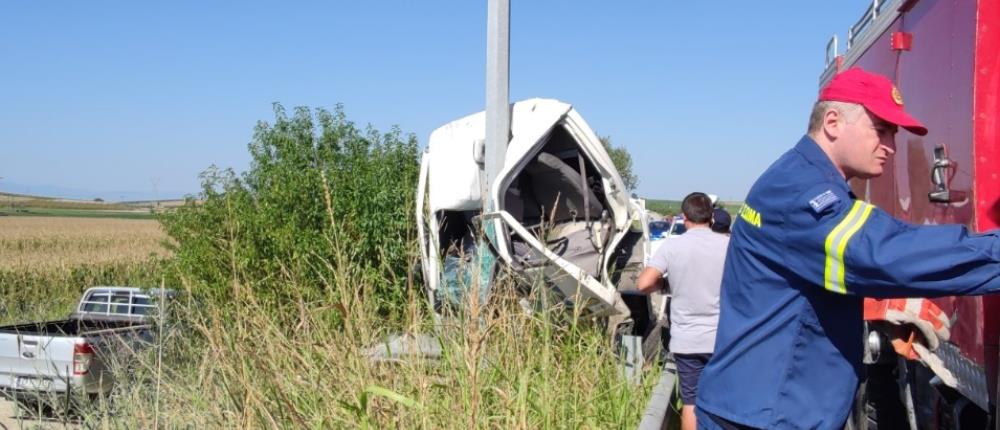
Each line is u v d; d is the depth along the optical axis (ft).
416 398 15.43
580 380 18.70
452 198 30.42
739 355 10.25
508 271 20.77
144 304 41.01
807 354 9.92
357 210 33.65
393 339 17.61
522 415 15.51
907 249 8.52
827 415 9.87
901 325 14.46
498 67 28.25
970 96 12.55
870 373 18.79
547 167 28.02
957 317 13.04
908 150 16.28
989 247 8.32
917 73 15.92
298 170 36.94
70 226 183.11
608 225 28.48
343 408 15.34
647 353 26.25
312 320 17.52
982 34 12.29
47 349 26.84
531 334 18.42
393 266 32.86
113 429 18.48
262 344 17.12
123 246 116.67
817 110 9.99
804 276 9.50
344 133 38.91
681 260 19.62
